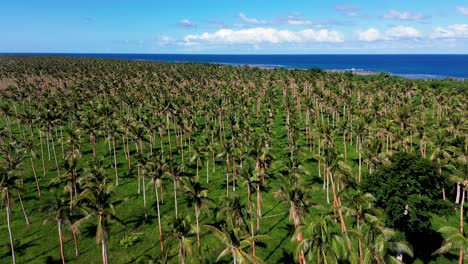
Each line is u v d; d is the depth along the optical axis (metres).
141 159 92.00
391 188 64.38
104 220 58.00
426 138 108.00
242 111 166.75
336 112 166.00
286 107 167.38
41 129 131.00
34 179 109.75
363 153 93.88
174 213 89.44
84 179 80.12
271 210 91.00
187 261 68.94
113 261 70.38
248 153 98.25
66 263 69.62
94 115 142.12
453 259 67.69
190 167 122.00
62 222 64.62
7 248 74.19
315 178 110.25
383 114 144.25
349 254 53.31
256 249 73.56
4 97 185.88
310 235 49.56
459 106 148.88
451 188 89.88
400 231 65.75
